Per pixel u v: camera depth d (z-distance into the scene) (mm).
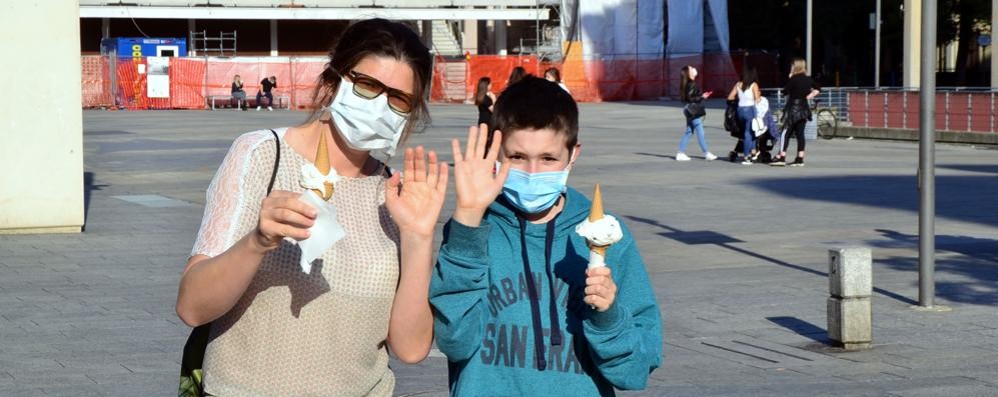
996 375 7758
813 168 23453
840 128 33656
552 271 3652
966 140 30000
